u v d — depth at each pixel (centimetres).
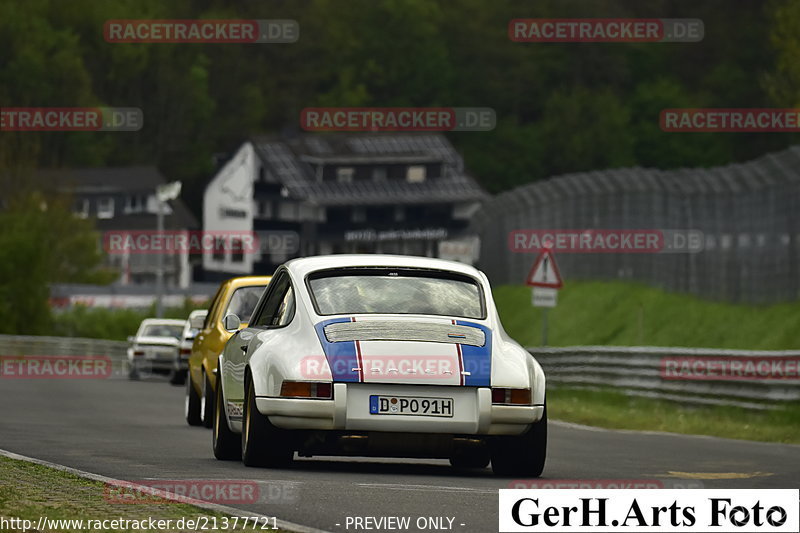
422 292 4438
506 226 17050
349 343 4219
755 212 12112
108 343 19400
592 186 14575
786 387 7669
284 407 4166
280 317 4481
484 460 4731
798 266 11550
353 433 4175
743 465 5091
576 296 15225
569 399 10325
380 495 3634
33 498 3306
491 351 4269
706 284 13012
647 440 6706
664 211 13400
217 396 4884
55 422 7088
